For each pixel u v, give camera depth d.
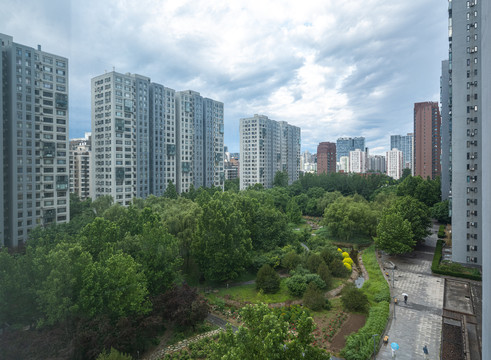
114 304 32.56
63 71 58.44
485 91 15.55
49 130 57.41
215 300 46.88
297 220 104.06
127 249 41.19
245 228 63.72
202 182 141.75
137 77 107.81
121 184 103.12
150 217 49.03
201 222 52.75
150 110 115.94
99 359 25.38
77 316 23.66
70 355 17.05
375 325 38.38
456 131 61.50
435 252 68.12
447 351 33.44
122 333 30.72
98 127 103.94
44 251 26.20
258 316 19.73
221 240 50.97
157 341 36.53
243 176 177.12
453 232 62.22
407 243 64.56
